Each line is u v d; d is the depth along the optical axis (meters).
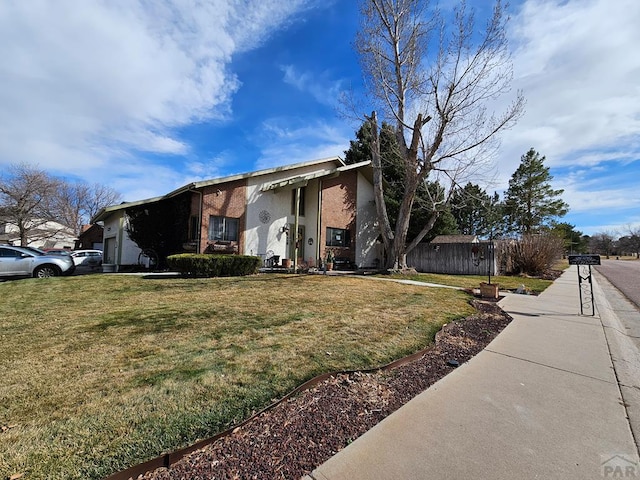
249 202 14.02
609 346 4.38
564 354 4.02
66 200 35.38
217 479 1.76
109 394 2.59
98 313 5.38
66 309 5.68
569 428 2.35
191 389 2.70
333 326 4.77
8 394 2.57
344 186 17.34
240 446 2.05
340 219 16.97
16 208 29.00
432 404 2.70
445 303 7.06
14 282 9.03
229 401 2.53
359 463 1.93
